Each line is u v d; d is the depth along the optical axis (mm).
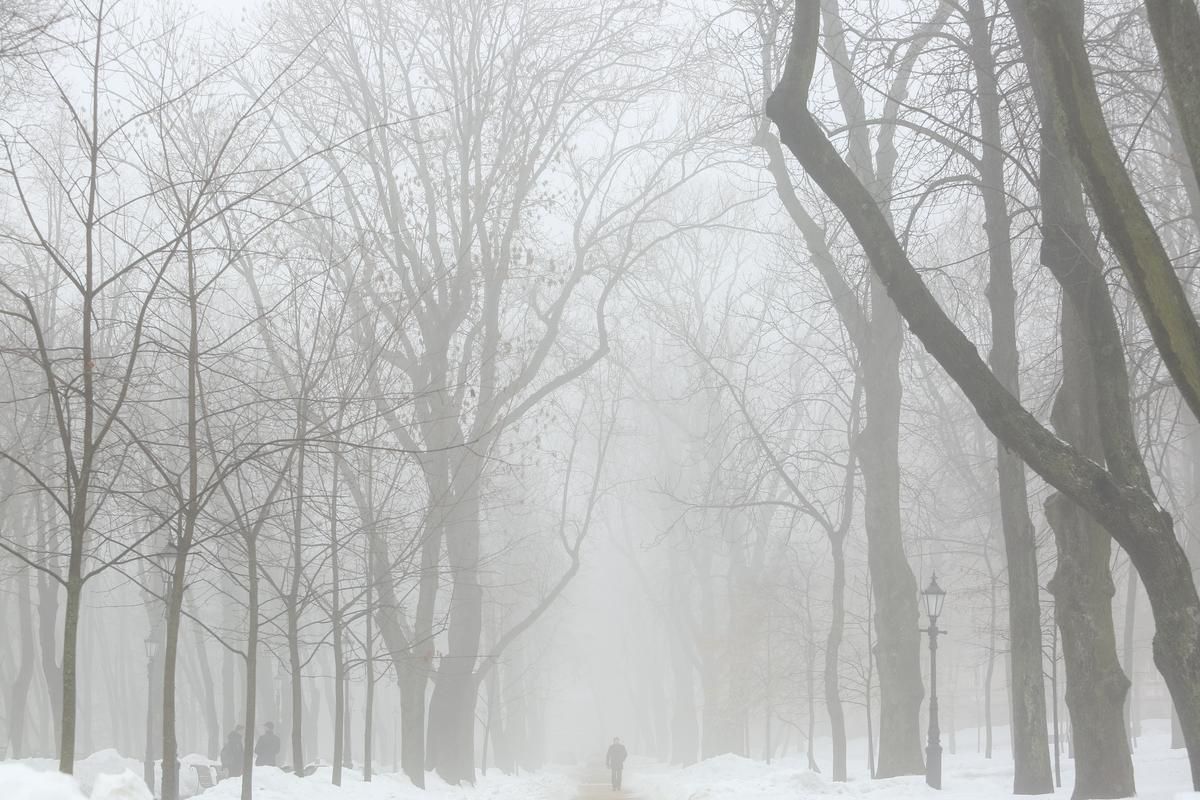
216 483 44375
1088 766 45500
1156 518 35625
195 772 88938
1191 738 35375
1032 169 45844
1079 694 46125
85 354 36594
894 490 86312
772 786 68125
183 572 45062
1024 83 47562
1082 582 46594
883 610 85625
